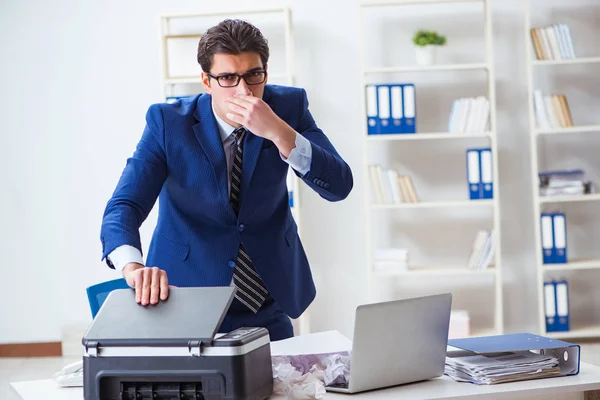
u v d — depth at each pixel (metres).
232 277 2.13
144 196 2.02
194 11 5.28
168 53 5.19
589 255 5.29
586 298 5.26
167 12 5.36
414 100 4.95
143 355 1.53
